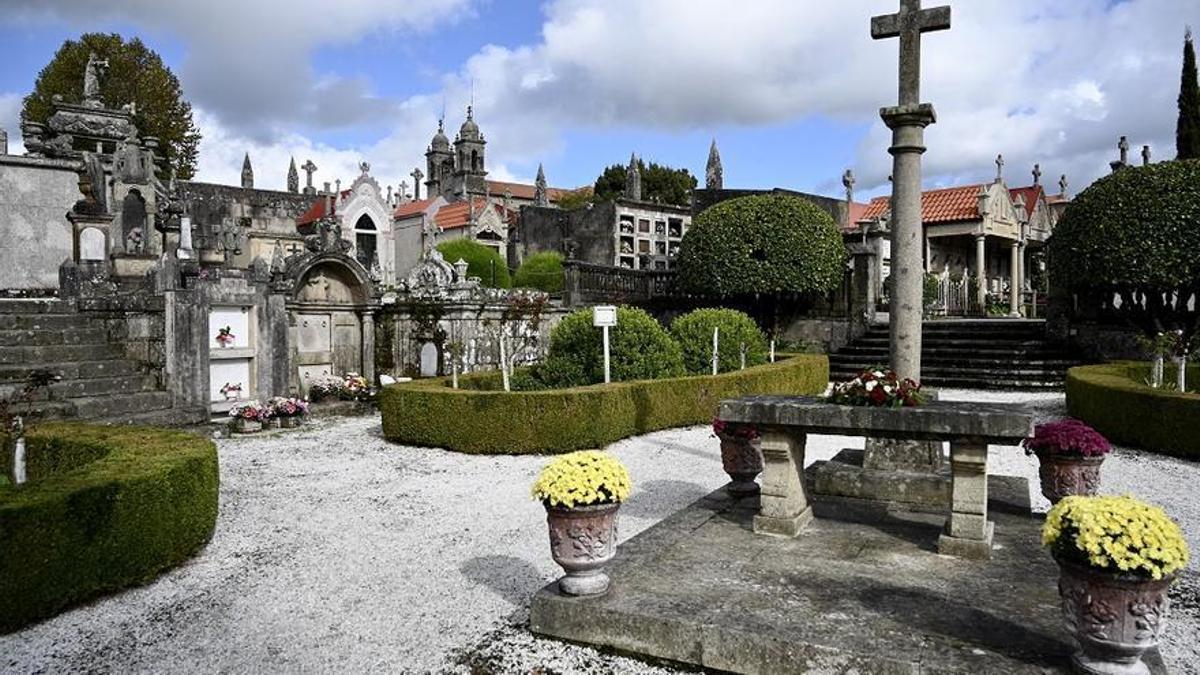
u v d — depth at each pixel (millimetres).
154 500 5090
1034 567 4422
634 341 11609
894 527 5289
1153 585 2889
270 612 4520
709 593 4059
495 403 9211
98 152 21875
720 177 34750
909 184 6312
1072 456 5457
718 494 6273
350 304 14719
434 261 15727
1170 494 7152
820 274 18703
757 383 12117
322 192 35188
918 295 6320
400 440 10094
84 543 4629
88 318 11359
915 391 5059
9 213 18469
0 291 15859
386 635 4164
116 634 4250
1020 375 15312
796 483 5289
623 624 3805
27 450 6695
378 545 5750
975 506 4633
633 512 6551
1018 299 27594
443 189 63656
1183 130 24234
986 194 25625
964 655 3260
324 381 13336
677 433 10695
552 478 3977
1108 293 15227
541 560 5359
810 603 3895
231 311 11633
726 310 14406
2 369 9383
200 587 4945
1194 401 8625
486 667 3742
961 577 4266
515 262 29406
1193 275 13133
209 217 31281
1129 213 13578
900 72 6305
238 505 6934
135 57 37719
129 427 7168
